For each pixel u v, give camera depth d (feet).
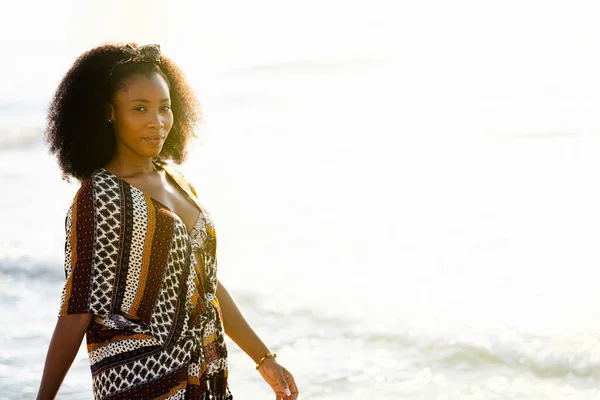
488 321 20.68
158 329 7.30
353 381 17.66
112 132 7.71
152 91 7.59
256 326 21.42
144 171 7.81
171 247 7.38
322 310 22.34
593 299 22.15
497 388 17.10
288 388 8.61
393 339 19.95
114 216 7.20
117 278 7.20
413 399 16.70
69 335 7.19
